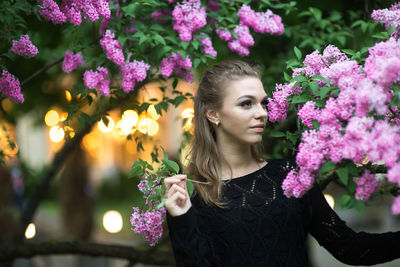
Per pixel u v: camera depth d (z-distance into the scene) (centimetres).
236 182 194
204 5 265
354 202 163
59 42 375
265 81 332
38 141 1631
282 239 184
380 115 147
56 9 219
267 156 294
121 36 240
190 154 211
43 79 440
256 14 268
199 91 204
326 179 231
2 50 242
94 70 248
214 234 186
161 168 182
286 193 164
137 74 238
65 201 671
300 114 167
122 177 1545
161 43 251
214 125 203
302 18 343
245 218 186
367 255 188
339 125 152
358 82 156
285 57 343
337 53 181
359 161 148
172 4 268
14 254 353
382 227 846
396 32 188
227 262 183
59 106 495
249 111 189
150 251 351
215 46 317
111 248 355
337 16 314
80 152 672
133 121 283
